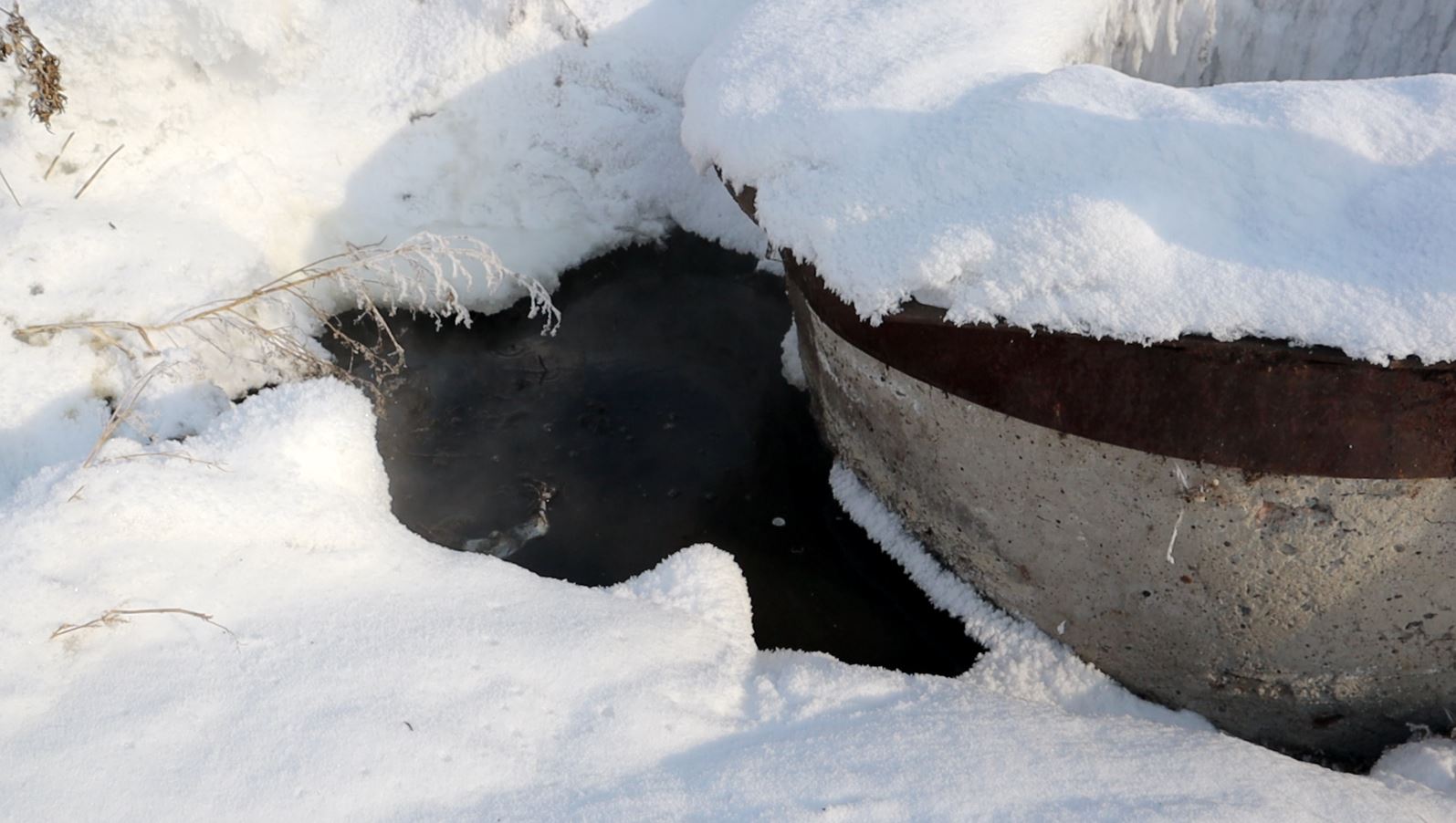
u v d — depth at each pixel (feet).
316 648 7.45
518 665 7.47
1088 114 7.38
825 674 7.94
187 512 8.03
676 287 12.99
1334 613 7.63
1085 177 7.14
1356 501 6.95
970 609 9.41
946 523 9.29
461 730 6.98
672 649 7.95
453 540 10.16
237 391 10.64
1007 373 7.41
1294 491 7.02
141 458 8.39
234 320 10.25
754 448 11.13
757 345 12.28
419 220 12.35
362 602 7.88
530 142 12.65
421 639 7.59
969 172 7.50
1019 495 8.25
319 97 12.31
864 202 7.82
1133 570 8.04
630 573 9.95
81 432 9.88
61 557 7.62
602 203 13.01
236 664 7.27
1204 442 6.93
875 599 9.75
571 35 12.48
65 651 7.22
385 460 10.93
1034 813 6.54
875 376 8.83
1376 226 6.59
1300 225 6.73
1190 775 6.88
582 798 6.66
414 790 6.63
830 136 8.17
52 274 10.28
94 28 10.86
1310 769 7.11
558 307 12.67
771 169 8.50
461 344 12.25
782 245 8.37
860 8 9.32
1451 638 7.59
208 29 11.32
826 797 6.64
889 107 8.12
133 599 7.50
